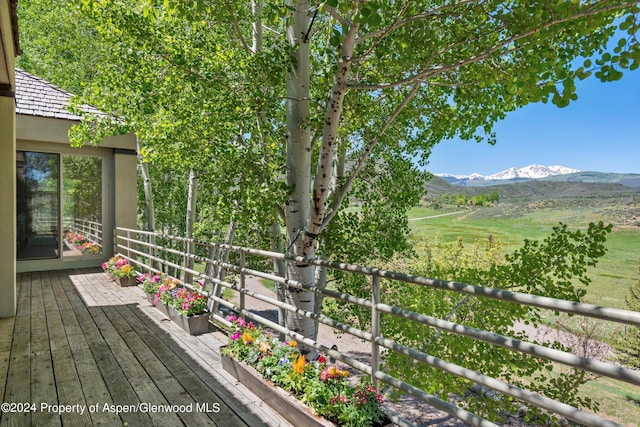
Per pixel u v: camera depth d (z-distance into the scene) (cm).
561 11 225
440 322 178
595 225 436
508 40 259
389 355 454
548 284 447
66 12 895
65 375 273
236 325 315
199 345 338
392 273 201
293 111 379
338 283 630
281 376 231
